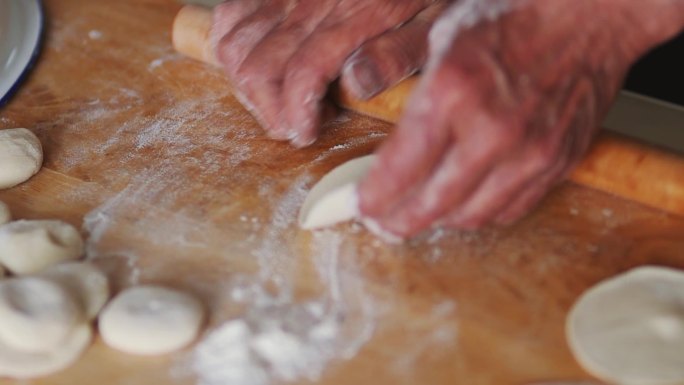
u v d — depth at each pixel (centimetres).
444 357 76
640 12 77
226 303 79
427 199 75
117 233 84
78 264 80
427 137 73
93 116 92
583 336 76
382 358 77
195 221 84
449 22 76
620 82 79
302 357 77
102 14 101
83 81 95
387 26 87
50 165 88
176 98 93
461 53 74
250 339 77
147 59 96
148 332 77
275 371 76
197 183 86
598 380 75
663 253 81
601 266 80
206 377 76
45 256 81
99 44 98
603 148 83
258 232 83
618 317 76
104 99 93
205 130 90
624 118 92
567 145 75
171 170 87
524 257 81
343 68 87
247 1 91
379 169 74
